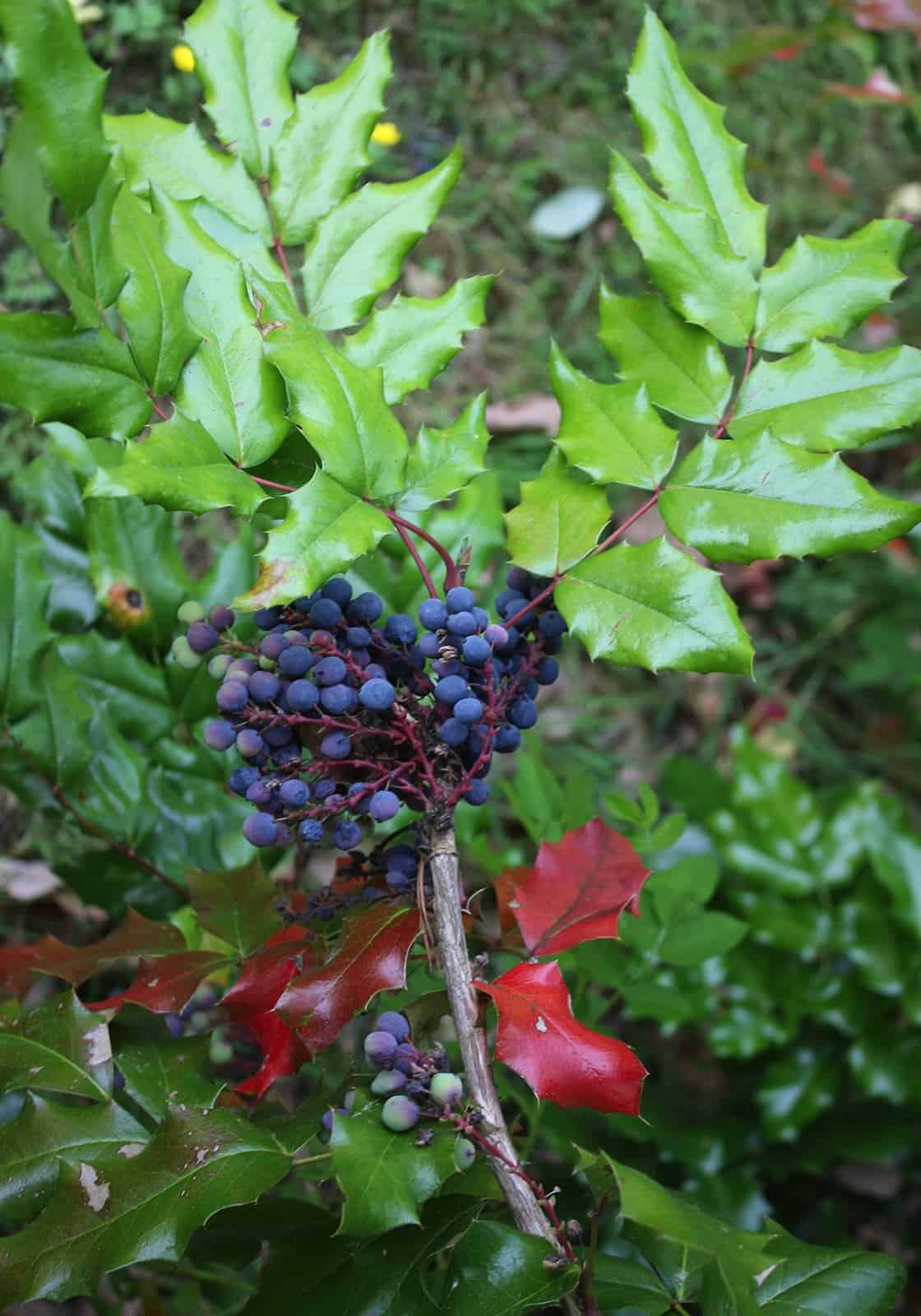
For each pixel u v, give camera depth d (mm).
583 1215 434
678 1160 730
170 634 553
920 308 1219
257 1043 413
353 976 329
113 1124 369
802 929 758
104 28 998
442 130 1149
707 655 334
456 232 1117
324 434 329
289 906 421
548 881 376
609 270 1159
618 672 1066
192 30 393
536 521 363
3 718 504
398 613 552
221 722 343
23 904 772
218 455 331
